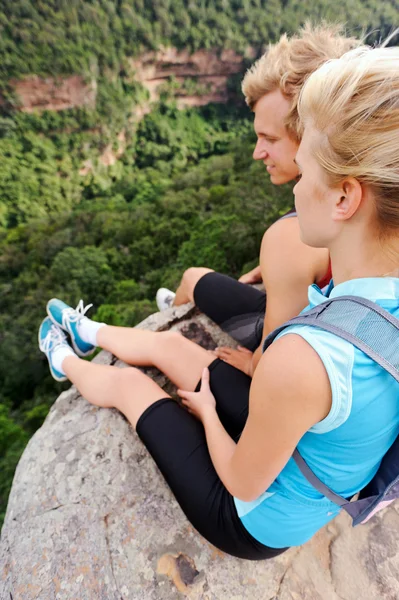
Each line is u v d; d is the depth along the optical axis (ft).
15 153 165.17
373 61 1.50
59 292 90.02
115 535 4.07
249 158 116.37
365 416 1.87
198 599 3.76
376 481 2.52
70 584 3.80
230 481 2.76
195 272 6.03
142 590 3.77
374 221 1.71
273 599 3.83
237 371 4.24
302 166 1.82
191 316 6.45
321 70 1.68
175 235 94.58
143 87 183.93
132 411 4.02
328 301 1.91
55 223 130.93
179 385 4.50
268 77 3.02
